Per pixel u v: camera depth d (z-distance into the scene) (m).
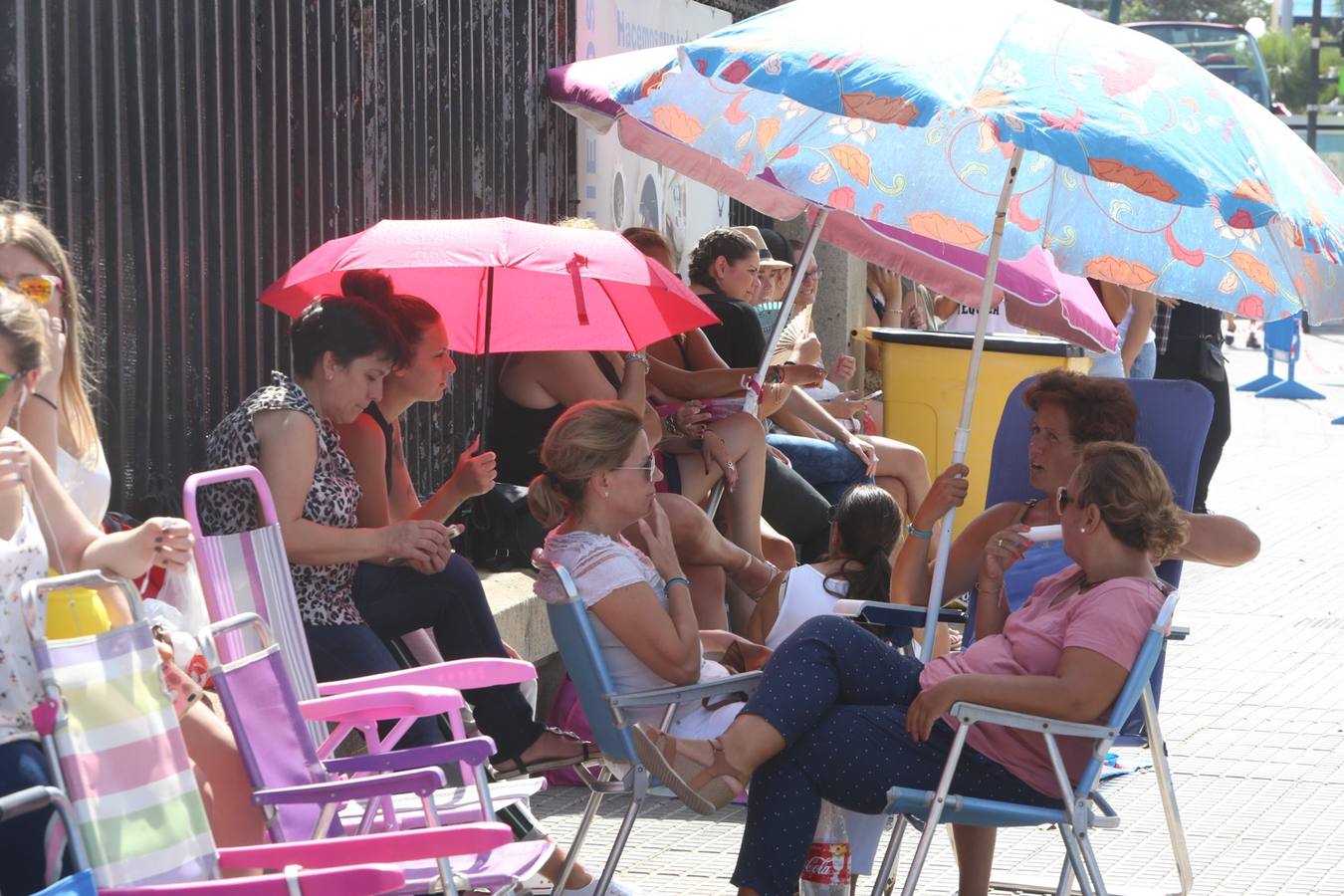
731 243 33.25
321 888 12.17
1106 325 28.00
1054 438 20.52
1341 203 18.64
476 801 16.75
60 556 14.04
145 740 13.09
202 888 12.14
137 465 21.56
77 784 12.20
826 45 17.22
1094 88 16.88
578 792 24.47
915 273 28.70
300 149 25.36
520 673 17.64
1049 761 17.11
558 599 17.69
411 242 22.30
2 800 11.24
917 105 16.34
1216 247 20.42
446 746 15.49
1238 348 118.94
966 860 19.19
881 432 40.88
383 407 22.16
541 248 22.38
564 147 35.34
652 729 16.91
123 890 12.09
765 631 28.14
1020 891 20.45
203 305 22.84
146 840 12.72
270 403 19.19
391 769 15.52
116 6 20.92
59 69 19.92
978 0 17.94
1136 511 17.33
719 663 21.22
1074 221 21.12
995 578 20.06
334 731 16.78
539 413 27.97
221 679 14.47
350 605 19.98
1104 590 17.17
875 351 47.00
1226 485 54.84
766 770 17.28
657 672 18.09
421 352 21.92
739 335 32.69
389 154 28.22
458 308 25.14
